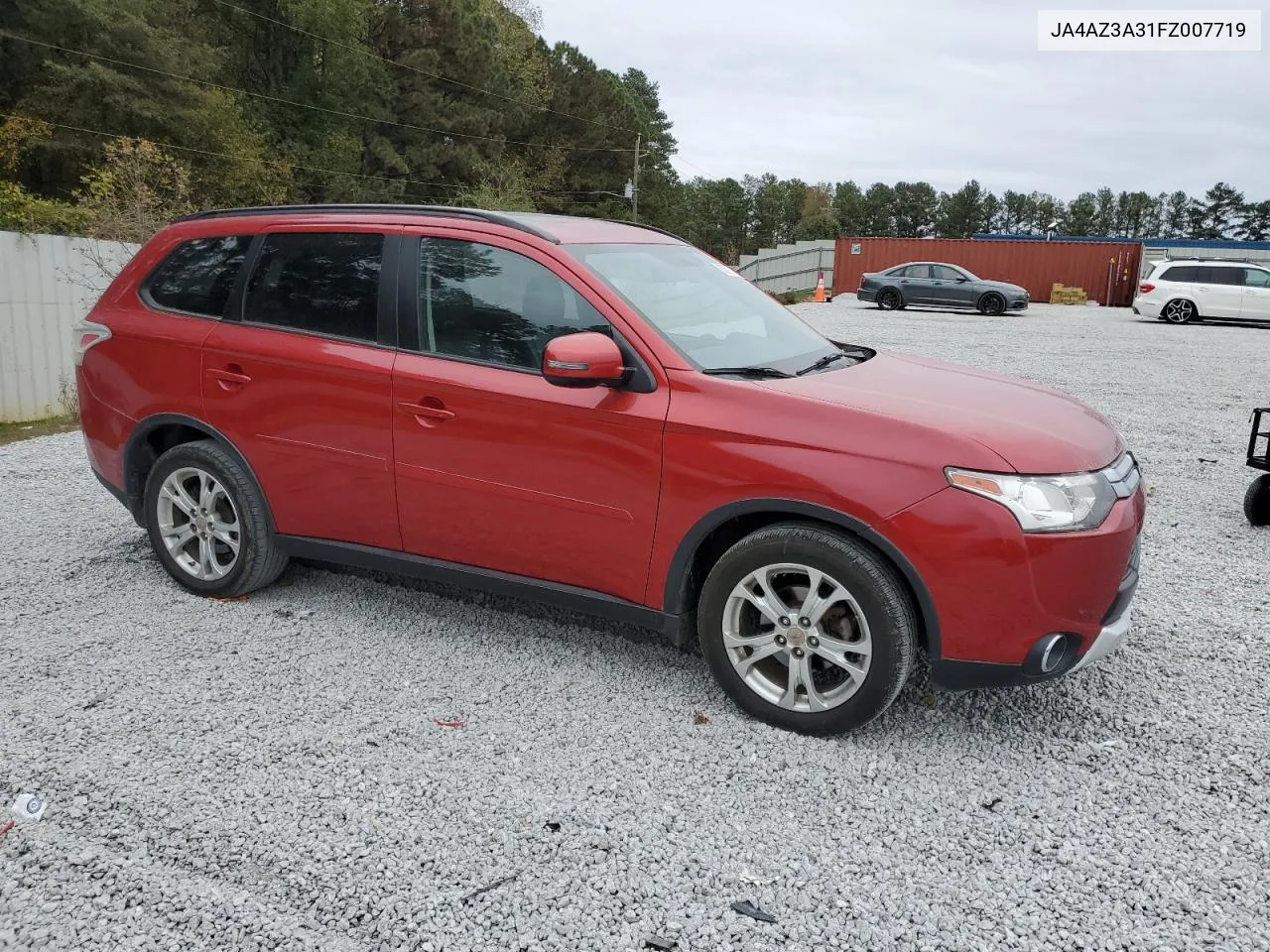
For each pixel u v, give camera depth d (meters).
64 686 3.66
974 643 3.09
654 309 3.67
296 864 2.66
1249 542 5.78
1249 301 23.81
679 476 3.38
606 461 3.50
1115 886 2.62
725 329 3.85
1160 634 4.36
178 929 2.41
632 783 3.07
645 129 84.25
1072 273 33.91
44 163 33.44
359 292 4.05
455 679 3.77
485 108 56.44
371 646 4.07
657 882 2.61
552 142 65.62
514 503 3.70
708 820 2.89
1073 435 3.33
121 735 3.31
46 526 5.72
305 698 3.59
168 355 4.43
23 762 3.13
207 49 39.81
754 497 3.27
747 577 3.37
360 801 2.95
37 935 2.38
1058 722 3.52
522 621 4.35
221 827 2.81
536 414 3.60
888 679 3.18
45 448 8.20
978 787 3.09
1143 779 3.14
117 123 34.22
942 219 134.88
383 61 51.72
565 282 3.67
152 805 2.91
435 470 3.83
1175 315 24.45
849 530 3.21
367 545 4.14
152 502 4.55
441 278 3.89
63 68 32.56
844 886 2.61
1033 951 2.38
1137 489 3.45
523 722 3.45
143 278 4.67
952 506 3.03
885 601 3.13
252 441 4.25
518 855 2.71
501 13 68.38
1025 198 140.38
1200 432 9.27
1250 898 2.56
